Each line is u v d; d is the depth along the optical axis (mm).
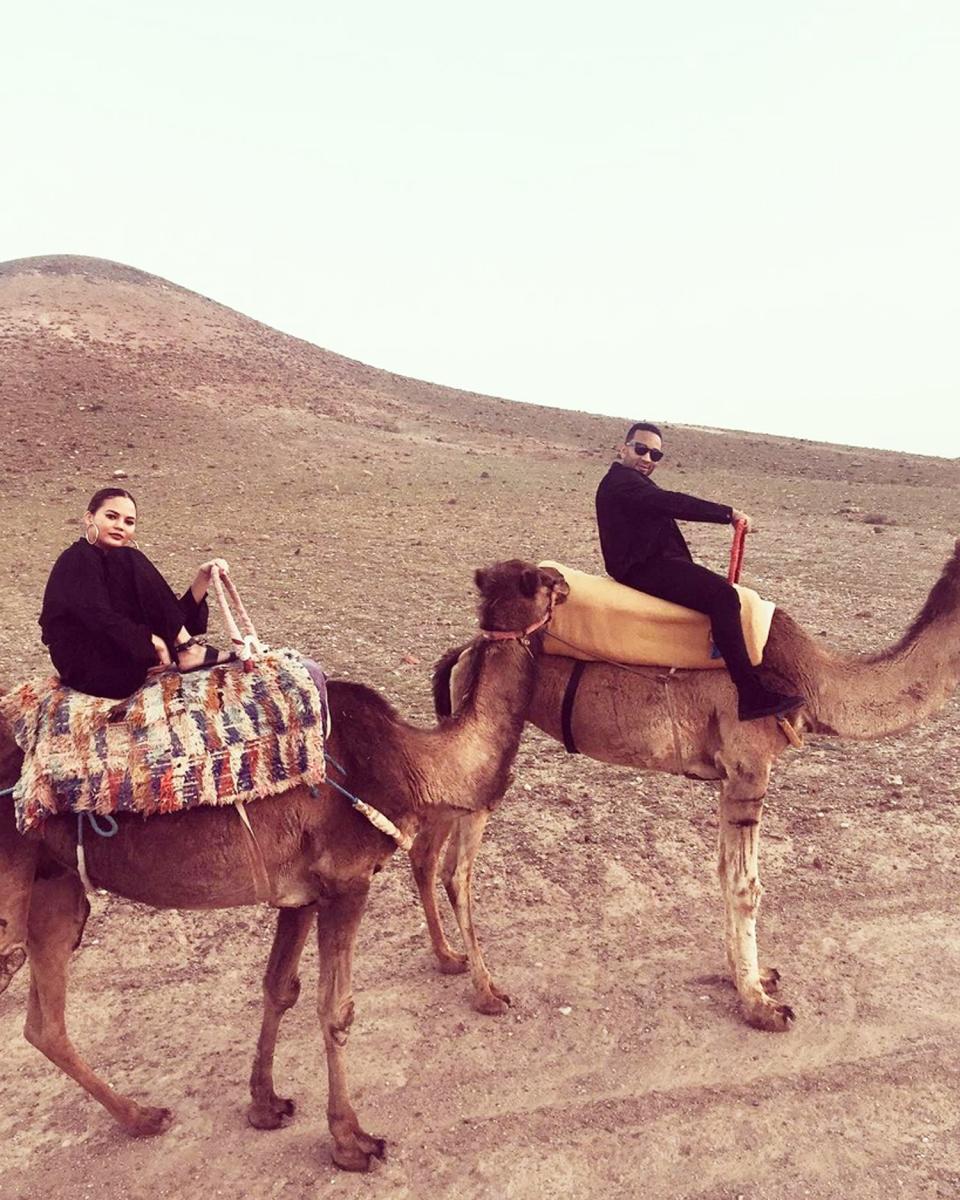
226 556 17422
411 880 6945
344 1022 4395
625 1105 4824
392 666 11188
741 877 5414
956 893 6645
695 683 5531
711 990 5699
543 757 8844
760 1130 4656
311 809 4320
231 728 4227
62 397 33625
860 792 8094
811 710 5598
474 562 17203
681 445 40188
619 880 6844
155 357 42781
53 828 4191
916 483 31188
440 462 30969
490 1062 5133
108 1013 5539
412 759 4512
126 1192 4359
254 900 4398
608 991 5691
